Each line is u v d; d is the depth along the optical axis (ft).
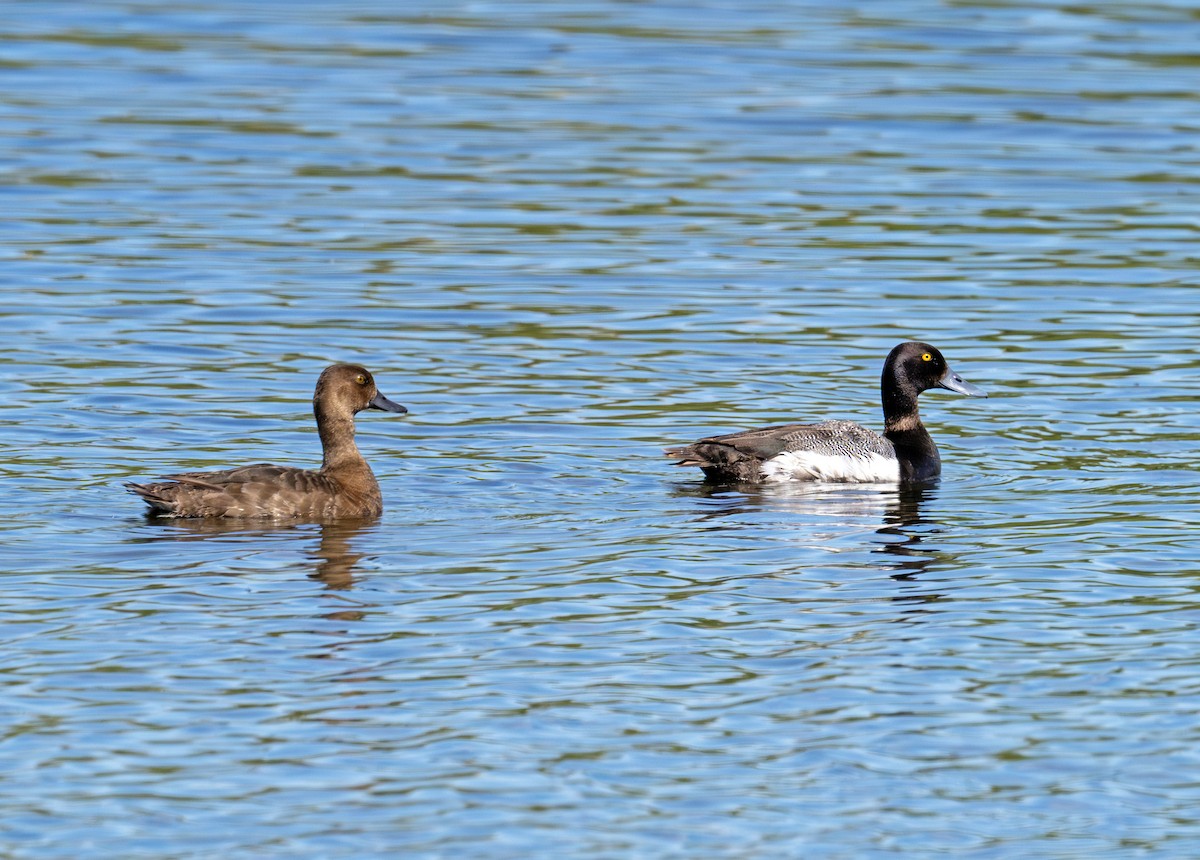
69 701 39.22
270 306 78.18
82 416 63.46
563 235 89.51
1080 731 38.91
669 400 67.72
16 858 32.71
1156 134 107.65
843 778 36.50
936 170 100.83
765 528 53.83
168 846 33.24
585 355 72.95
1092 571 49.73
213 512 52.44
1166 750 38.06
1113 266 85.61
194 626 43.68
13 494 54.49
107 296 78.69
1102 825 34.91
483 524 53.26
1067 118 110.63
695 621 45.09
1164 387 69.82
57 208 91.86
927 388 62.95
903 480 60.13
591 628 44.34
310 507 53.16
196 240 87.35
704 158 102.78
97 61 121.39
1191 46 126.93
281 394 67.26
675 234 89.97
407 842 33.50
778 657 42.73
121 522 52.13
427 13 138.21
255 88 115.65
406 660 41.93
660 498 56.90
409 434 62.90
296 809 34.65
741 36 130.21
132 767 36.24
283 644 42.65
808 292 81.61
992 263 85.81
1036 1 141.49
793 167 101.30
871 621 45.42
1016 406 67.97
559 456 60.90
